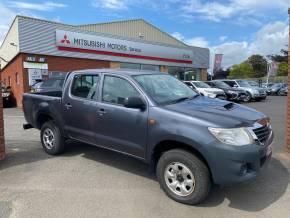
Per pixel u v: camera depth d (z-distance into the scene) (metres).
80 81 5.66
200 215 3.77
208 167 3.91
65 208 3.95
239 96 21.28
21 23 17.84
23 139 7.86
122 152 4.82
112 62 23.45
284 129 9.10
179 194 4.09
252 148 3.74
